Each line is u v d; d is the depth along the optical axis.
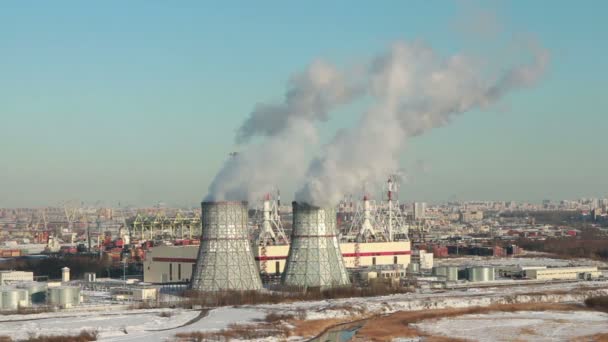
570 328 180.38
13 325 172.12
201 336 159.12
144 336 159.00
